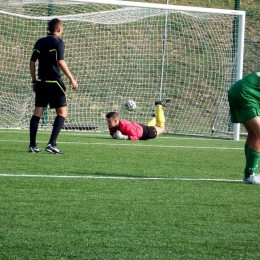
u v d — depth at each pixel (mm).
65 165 24641
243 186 20875
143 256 12062
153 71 52062
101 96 49719
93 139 37812
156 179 21797
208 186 20625
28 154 27969
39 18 43969
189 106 50844
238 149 35188
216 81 51625
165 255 12188
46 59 28438
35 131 28891
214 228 14547
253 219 15641
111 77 50844
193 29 53594
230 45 50938
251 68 57531
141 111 49969
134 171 23719
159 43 53219
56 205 16469
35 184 19625
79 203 16844
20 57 49844
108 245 12766
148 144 36031
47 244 12695
